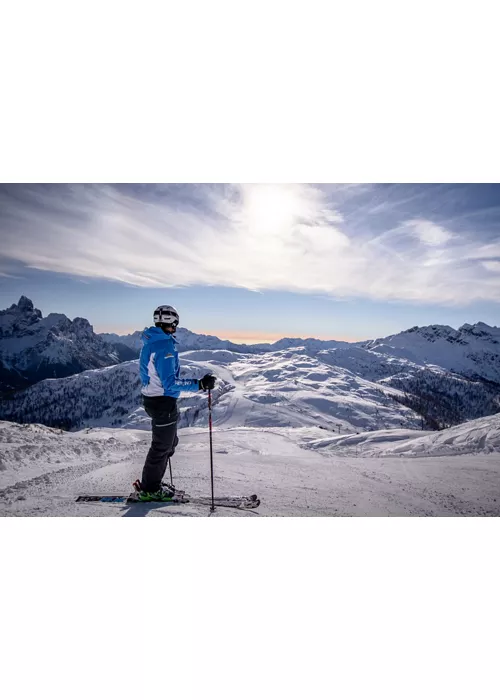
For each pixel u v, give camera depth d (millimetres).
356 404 152125
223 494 5465
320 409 142875
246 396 148500
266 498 5402
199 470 7219
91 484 5699
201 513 4574
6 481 6621
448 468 7992
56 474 6371
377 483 6621
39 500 4914
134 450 10609
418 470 7793
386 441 20797
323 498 5586
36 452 8797
